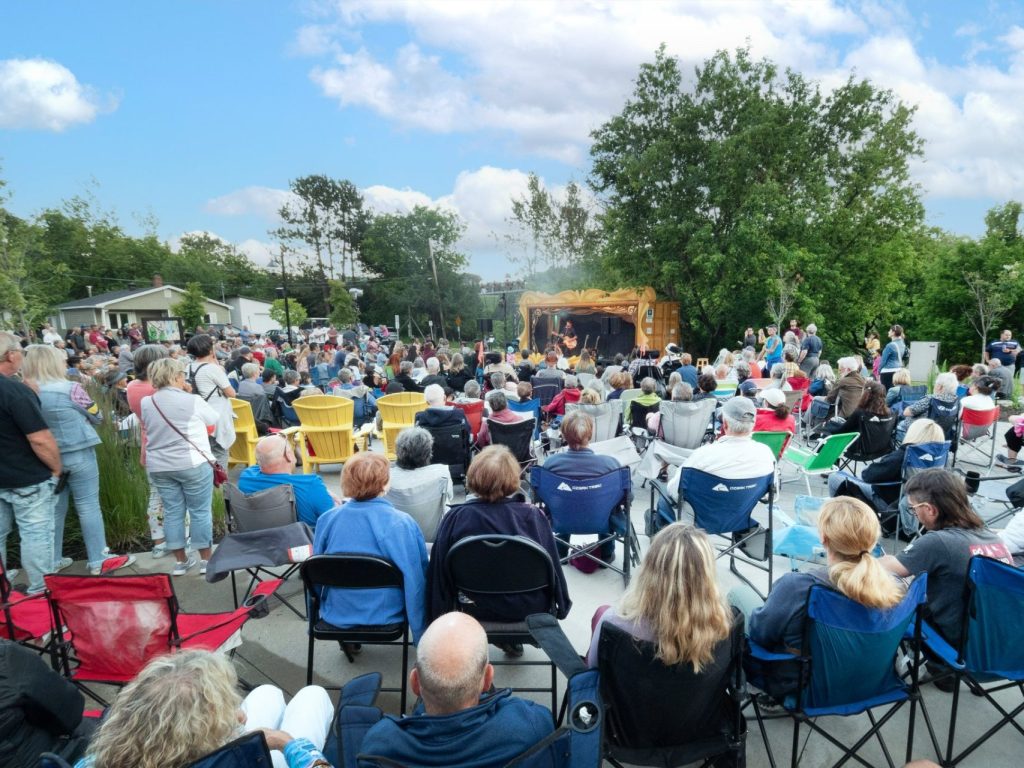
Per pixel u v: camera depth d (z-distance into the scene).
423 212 51.78
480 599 2.45
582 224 30.03
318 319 52.25
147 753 1.17
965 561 2.29
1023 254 20.81
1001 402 9.41
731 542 4.27
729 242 18.23
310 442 6.39
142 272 55.84
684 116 18.80
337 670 2.98
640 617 1.76
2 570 2.90
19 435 3.32
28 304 23.56
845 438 4.65
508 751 1.37
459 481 5.23
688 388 5.16
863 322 21.42
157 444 3.74
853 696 2.07
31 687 1.61
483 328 27.31
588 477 3.36
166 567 4.10
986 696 2.26
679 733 1.88
